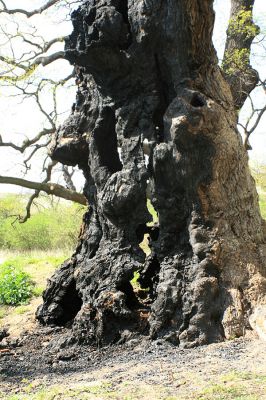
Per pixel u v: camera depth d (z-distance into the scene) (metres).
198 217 7.51
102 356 7.33
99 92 8.19
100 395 5.31
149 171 7.81
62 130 8.64
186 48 7.46
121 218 7.92
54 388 5.80
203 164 7.42
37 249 24.95
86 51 7.45
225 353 6.38
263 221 8.20
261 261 7.69
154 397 5.07
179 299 7.39
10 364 7.41
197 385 5.28
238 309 7.16
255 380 5.21
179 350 6.95
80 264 8.86
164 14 7.35
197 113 7.12
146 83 7.72
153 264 9.23
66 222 25.17
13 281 12.50
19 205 26.53
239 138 7.99
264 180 20.73
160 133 8.05
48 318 9.36
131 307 8.79
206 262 7.34
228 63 15.65
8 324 10.17
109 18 7.29
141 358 6.84
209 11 7.44
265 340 6.75
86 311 7.92
